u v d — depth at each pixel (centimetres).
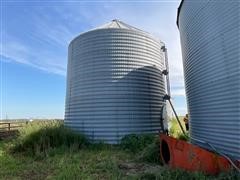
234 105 622
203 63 811
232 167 560
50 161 815
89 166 738
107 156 883
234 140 621
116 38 1241
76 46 1333
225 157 605
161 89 1350
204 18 796
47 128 1077
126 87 1202
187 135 1217
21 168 739
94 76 1220
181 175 589
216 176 580
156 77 1323
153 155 812
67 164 757
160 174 601
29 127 1103
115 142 1139
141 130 1188
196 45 875
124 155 912
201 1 822
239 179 511
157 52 1374
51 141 1005
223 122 679
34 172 699
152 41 1341
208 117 784
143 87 1245
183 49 1090
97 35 1253
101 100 1188
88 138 1162
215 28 718
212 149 714
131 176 626
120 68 1214
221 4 682
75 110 1255
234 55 620
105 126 1162
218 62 702
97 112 1181
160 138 810
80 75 1267
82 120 1209
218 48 701
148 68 1284
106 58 1222
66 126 1206
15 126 1686
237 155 605
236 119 612
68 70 1406
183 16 1057
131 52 1246
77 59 1306
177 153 678
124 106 1184
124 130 1159
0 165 775
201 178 554
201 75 835
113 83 1195
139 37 1281
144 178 608
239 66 598
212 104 750
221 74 688
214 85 732
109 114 1170
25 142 998
